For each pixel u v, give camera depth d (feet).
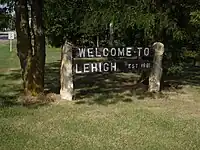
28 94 30.25
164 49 36.35
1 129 21.99
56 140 20.16
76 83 40.47
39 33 30.27
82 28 45.16
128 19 32.55
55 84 38.88
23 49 30.07
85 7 39.60
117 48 32.86
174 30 34.12
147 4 32.94
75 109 27.22
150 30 32.96
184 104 29.99
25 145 19.29
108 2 34.09
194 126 23.43
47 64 64.23
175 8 34.99
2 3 34.27
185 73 51.08
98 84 39.78
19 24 29.84
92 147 19.16
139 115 25.67
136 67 34.14
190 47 39.58
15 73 49.96
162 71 35.22
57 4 42.11
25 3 29.73
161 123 23.80
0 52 93.71
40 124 23.22
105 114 25.89
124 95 32.91
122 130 22.16
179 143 20.07
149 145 19.62
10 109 26.78
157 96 32.60
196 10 33.12
